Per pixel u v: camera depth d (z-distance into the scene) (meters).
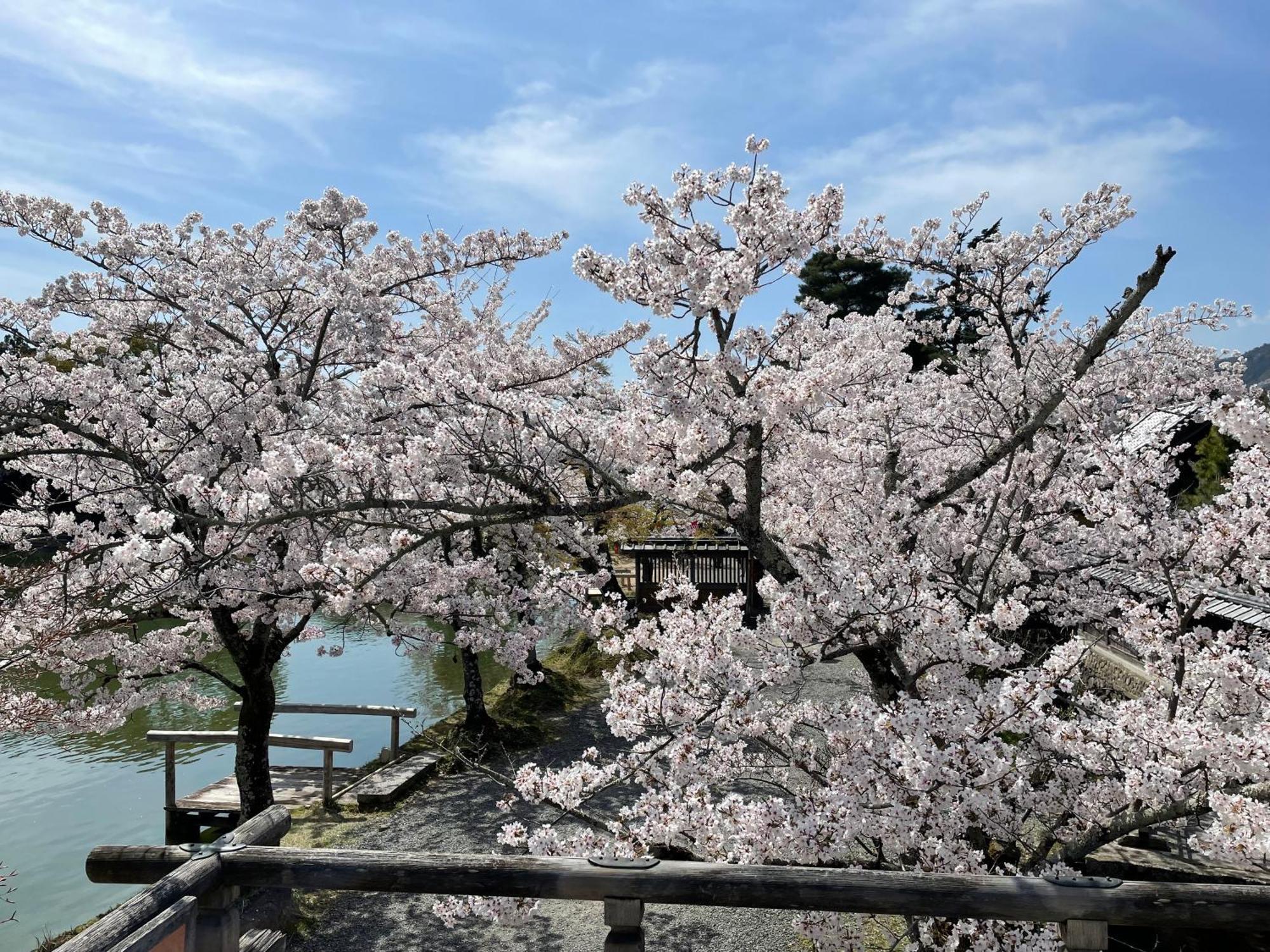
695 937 6.29
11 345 9.14
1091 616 6.86
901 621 4.11
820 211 5.09
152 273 8.02
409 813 8.88
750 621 16.11
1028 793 4.10
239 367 7.68
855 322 8.70
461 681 15.60
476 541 11.07
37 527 7.60
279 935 2.93
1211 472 11.38
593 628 5.75
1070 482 6.32
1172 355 8.62
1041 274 8.36
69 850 8.90
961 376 7.47
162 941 2.40
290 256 8.72
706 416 4.86
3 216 7.53
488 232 8.95
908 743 3.42
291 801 9.36
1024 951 3.43
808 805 4.05
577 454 5.31
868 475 6.13
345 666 16.86
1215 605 7.16
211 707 8.98
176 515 5.17
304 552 6.73
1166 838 5.67
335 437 7.34
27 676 7.23
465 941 6.40
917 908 2.56
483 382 6.84
